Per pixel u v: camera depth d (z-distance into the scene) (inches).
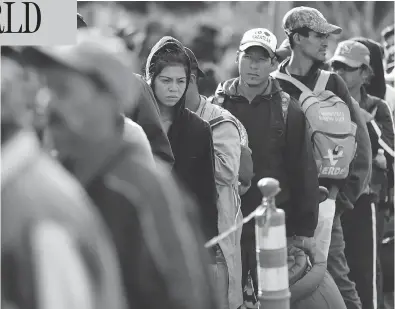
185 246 337.7
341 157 693.3
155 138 520.7
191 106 613.0
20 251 274.7
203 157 579.8
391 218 860.6
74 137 331.6
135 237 335.6
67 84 323.3
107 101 329.4
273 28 879.7
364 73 794.2
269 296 481.1
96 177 336.8
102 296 286.4
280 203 643.5
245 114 647.1
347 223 768.3
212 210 584.1
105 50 325.7
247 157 623.5
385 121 816.9
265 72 642.2
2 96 308.8
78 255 279.0
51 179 285.7
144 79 563.2
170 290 334.3
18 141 295.3
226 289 593.6
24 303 273.1
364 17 1039.0
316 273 623.8
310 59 700.0
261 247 481.1
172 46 573.0
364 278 768.9
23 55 320.2
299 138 646.5
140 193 338.0
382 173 812.6
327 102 695.7
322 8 1008.2
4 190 281.3
